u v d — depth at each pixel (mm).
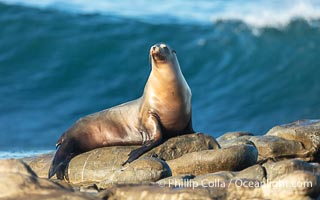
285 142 45781
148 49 113000
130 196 30719
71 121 96312
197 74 109688
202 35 115250
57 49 111625
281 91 104750
